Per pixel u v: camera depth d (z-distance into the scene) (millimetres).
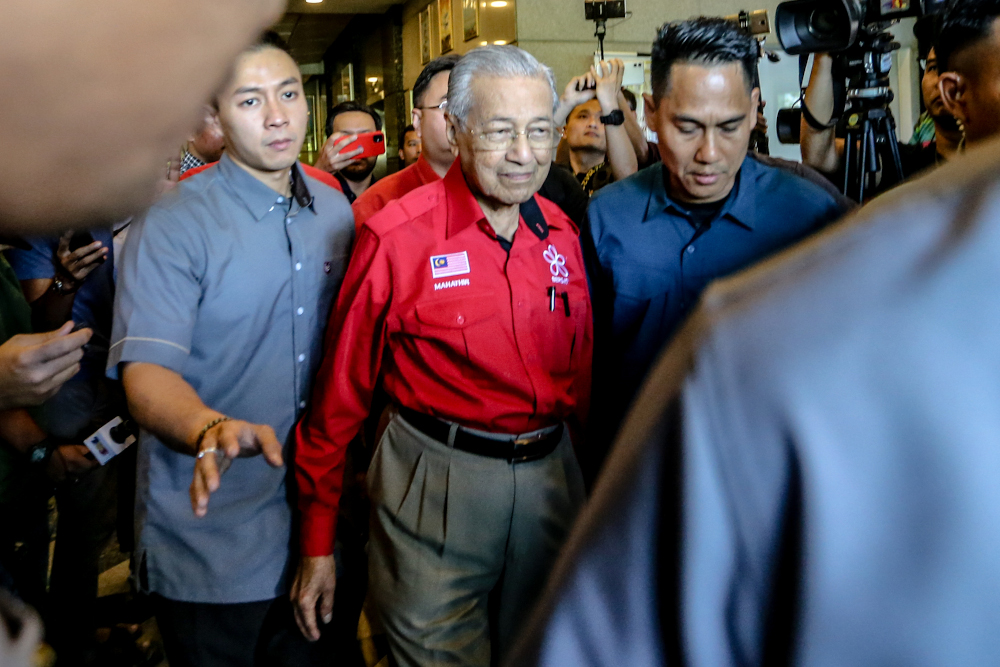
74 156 228
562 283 1708
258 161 1642
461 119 1590
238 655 1755
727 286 323
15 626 347
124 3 218
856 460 274
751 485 290
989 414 266
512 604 1677
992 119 1494
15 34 210
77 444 1752
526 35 7023
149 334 1510
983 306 269
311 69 15273
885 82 2152
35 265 2111
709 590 308
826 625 279
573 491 1757
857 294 283
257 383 1718
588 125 3434
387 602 1664
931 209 290
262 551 1736
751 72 1658
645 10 7234
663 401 319
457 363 1599
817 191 1802
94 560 2316
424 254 1594
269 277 1688
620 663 342
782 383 282
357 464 2396
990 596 267
